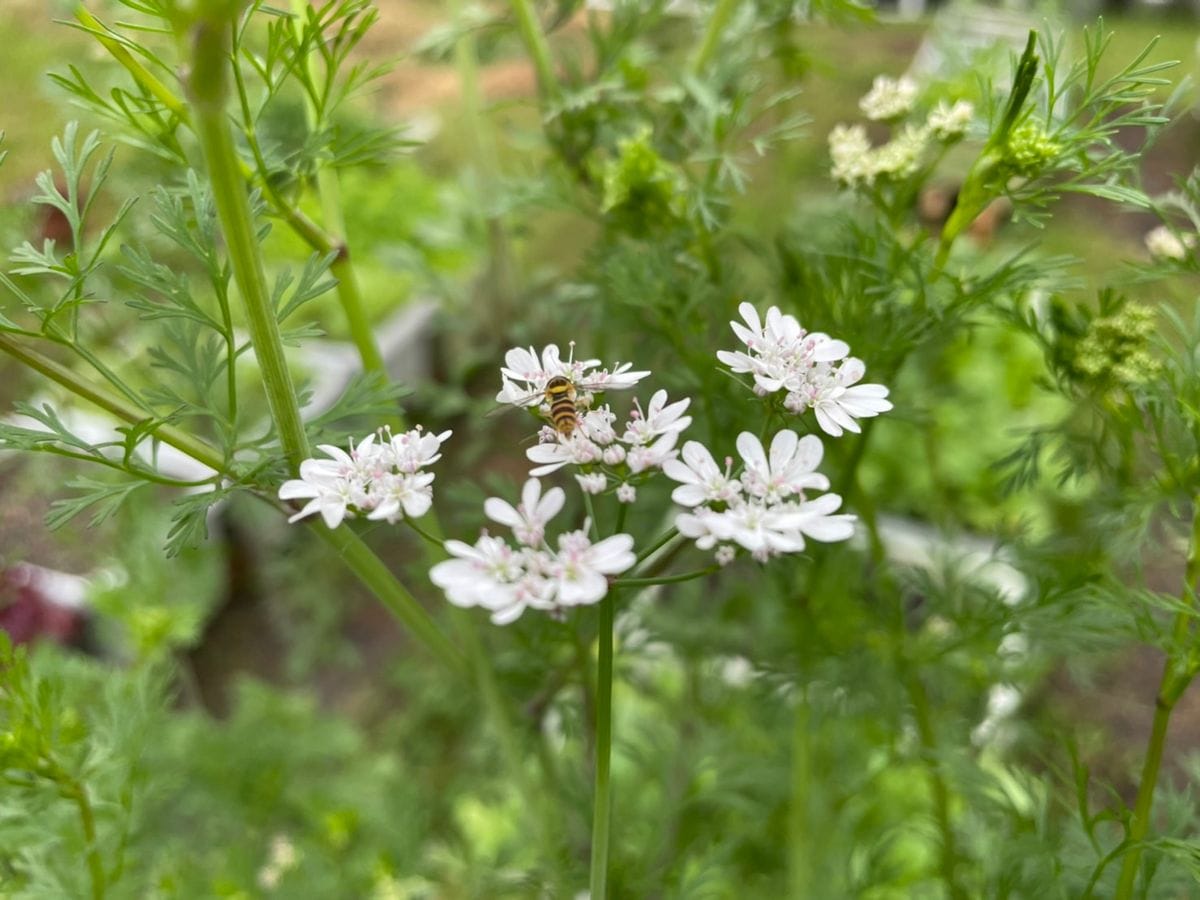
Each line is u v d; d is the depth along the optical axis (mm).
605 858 102
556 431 93
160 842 204
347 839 222
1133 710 274
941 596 167
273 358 106
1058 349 140
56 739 138
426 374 394
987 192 124
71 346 112
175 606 221
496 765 207
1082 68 119
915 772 233
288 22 110
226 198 94
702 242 158
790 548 79
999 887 143
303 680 308
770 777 197
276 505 120
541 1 190
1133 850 123
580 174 179
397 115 451
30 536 292
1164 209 134
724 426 162
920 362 199
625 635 187
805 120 156
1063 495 261
